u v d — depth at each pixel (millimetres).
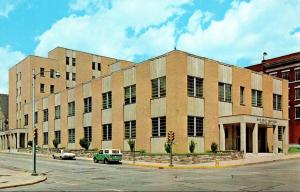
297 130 68625
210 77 47719
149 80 47469
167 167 36594
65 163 43875
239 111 51188
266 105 56094
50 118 72938
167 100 44344
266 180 23547
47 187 21688
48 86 87125
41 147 75188
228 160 43031
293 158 45969
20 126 90750
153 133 46438
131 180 24703
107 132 55281
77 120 63125
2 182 24047
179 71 43938
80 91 62781
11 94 97875
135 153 45781
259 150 53750
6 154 73000
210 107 47188
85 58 92938
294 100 69625
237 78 51625
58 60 89062
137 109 49156
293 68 70438
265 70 75750
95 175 28953
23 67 90125
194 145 43594
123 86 52281
